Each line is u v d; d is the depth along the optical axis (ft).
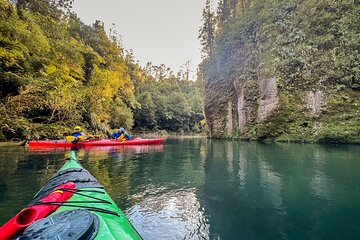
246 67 78.74
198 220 13.19
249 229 11.96
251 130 70.54
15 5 75.82
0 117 53.93
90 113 82.74
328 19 60.54
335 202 15.25
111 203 10.14
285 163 28.73
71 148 47.80
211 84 101.71
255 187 19.29
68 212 6.89
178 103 194.39
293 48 64.54
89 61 103.55
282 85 62.13
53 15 103.60
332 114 52.70
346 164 26.89
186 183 21.04
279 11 72.13
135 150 47.29
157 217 13.58
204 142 73.51
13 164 28.14
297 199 16.06
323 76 56.39
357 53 54.19
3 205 14.66
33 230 5.94
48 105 64.90
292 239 10.93
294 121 58.95
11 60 56.65
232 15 111.96
